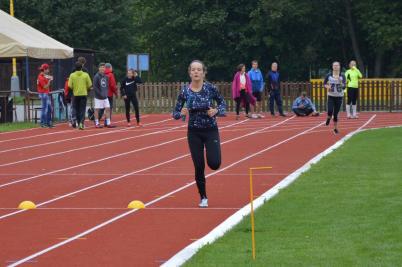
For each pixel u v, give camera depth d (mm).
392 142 24547
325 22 70125
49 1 72750
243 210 13758
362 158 20547
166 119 40594
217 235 11656
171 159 22625
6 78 60562
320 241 10859
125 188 17281
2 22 39062
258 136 29250
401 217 12234
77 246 11422
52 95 36812
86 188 17422
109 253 10906
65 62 46812
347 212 12984
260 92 40500
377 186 15664
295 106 41062
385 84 46281
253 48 70125
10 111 38406
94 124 36625
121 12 76438
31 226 13094
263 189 16703
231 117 40500
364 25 64438
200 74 14305
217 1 69625
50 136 30812
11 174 20109
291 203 14180
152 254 10797
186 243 11484
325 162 19969
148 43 76125
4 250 11273
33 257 10789
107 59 75938
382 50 65250
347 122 36250
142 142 27859
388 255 9828
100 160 22734
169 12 72562
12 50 36812
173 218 13539
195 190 16766
